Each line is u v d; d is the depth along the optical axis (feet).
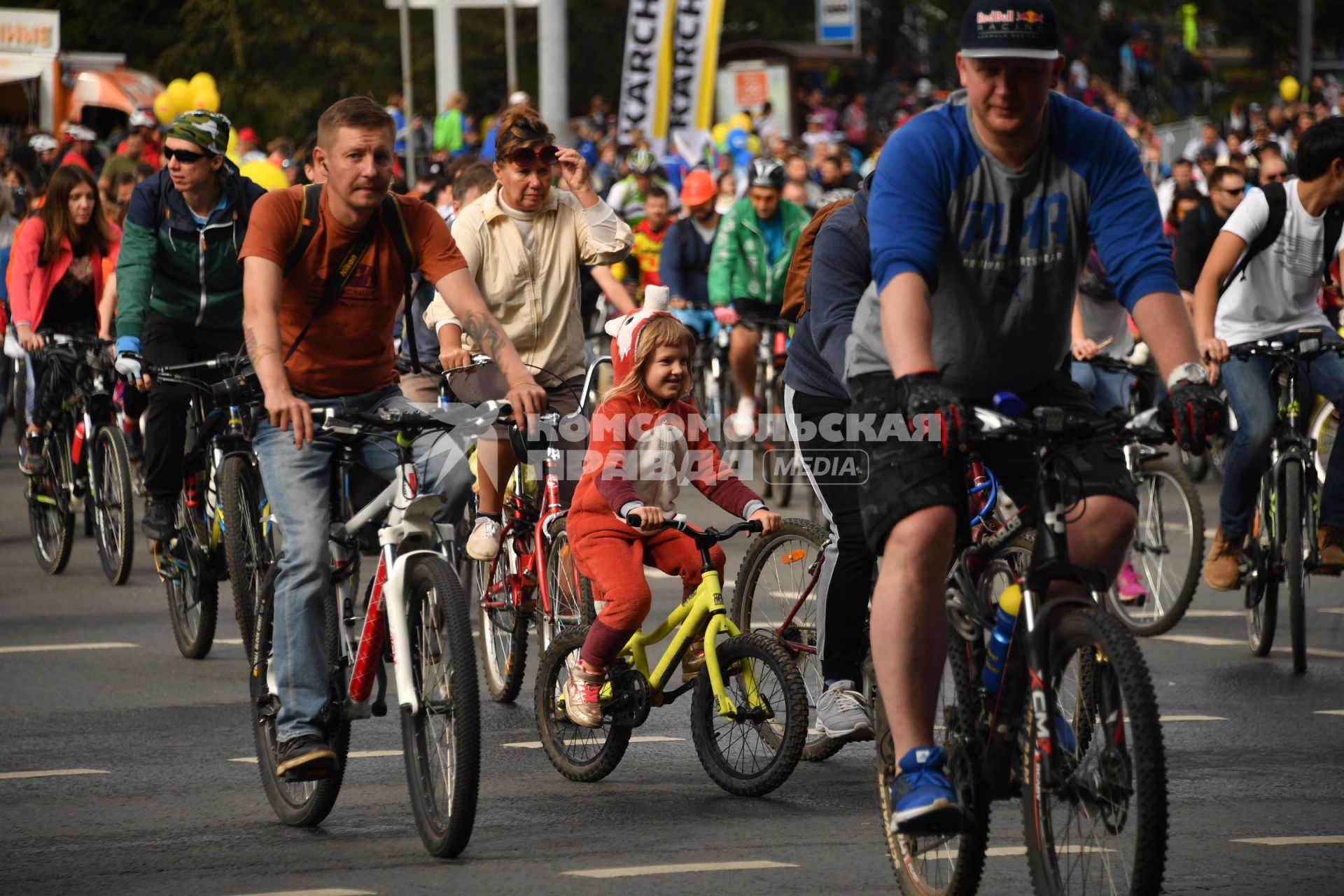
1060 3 626.64
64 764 73.51
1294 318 94.22
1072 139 49.34
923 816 48.01
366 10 488.02
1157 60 630.33
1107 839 45.91
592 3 494.18
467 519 96.89
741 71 388.98
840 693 69.87
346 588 64.08
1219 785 68.44
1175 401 46.39
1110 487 49.90
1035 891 48.39
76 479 121.08
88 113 382.83
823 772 72.64
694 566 69.56
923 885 52.80
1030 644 47.67
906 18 633.20
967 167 48.98
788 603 76.18
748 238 153.28
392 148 61.46
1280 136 377.30
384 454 62.69
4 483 168.14
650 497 70.44
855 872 57.47
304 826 63.72
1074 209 49.73
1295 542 89.51
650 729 80.94
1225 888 55.16
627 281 178.91
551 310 88.94
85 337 119.34
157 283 92.99
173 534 94.43
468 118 356.59
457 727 57.47
